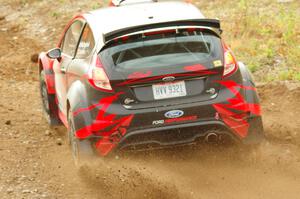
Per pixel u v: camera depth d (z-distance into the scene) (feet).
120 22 51.01
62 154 57.41
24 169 53.42
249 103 48.83
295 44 85.15
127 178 47.55
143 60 47.19
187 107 46.73
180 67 46.73
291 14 94.73
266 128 59.06
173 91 46.98
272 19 98.58
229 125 47.88
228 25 98.12
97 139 47.60
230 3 111.75
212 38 48.75
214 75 47.26
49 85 64.49
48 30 120.47
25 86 87.81
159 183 46.68
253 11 104.37
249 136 49.06
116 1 58.08
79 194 46.80
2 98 81.30
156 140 47.09
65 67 56.70
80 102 48.60
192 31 48.78
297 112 63.00
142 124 46.68
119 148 47.21
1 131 65.51
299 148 53.78
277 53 82.64
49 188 48.44
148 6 55.31
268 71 77.46
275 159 50.93
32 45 113.60
